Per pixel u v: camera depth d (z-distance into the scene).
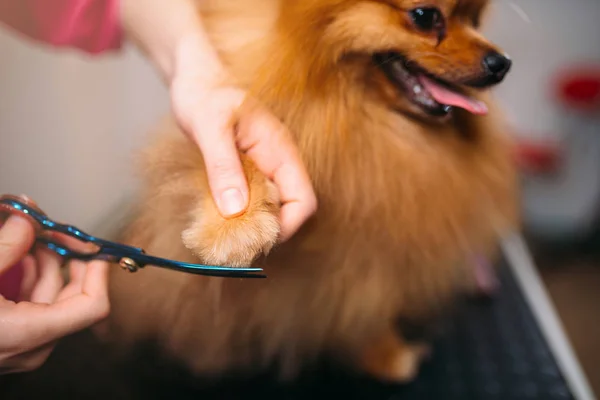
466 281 0.78
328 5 0.50
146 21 0.62
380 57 0.55
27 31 0.70
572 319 1.60
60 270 0.47
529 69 1.60
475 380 0.72
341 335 0.64
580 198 1.75
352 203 0.55
